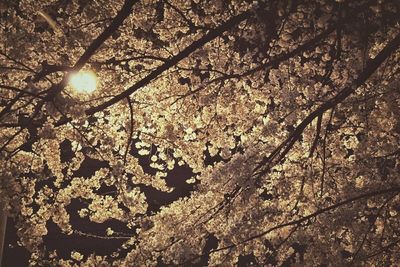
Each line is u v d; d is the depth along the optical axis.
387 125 5.75
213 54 5.95
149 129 6.21
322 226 5.93
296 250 7.39
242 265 8.18
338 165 6.05
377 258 6.04
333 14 4.96
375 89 5.61
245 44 5.94
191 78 6.07
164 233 6.01
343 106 5.66
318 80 5.97
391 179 5.89
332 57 5.82
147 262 5.95
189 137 6.23
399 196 5.98
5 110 4.73
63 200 5.93
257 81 5.91
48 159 5.88
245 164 5.84
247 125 6.14
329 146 6.04
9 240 10.08
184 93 6.11
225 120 6.15
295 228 5.91
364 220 5.96
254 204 6.00
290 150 5.98
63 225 5.92
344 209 5.84
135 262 5.93
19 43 5.18
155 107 6.13
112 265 6.01
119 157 6.17
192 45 5.12
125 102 5.97
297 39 5.66
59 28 5.47
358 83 5.38
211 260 6.00
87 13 5.38
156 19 5.84
